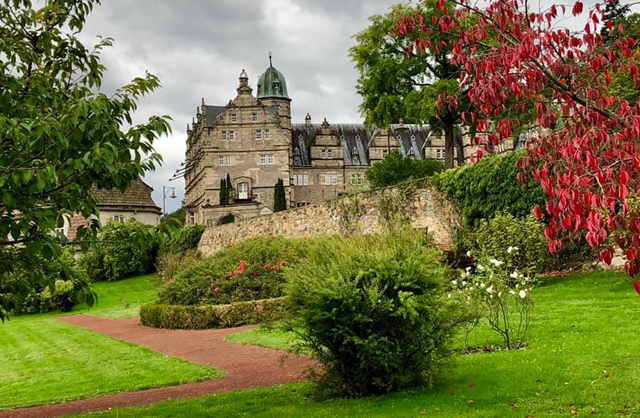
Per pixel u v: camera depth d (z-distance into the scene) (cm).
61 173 729
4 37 893
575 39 569
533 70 538
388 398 906
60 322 3070
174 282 2553
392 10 3819
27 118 765
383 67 3856
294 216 3734
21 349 2116
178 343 1852
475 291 1188
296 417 840
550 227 501
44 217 727
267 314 2131
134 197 6444
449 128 3875
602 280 1803
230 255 2617
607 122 548
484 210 2347
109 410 1033
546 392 852
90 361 1667
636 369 916
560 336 1233
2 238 762
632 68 573
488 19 588
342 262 955
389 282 938
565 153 507
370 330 920
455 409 808
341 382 957
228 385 1176
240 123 8275
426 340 937
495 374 977
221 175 8212
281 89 9538
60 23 973
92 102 727
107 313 3378
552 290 1805
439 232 2555
